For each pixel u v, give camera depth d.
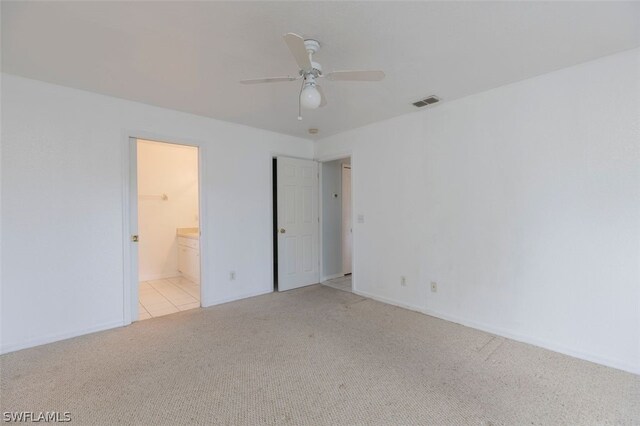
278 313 3.46
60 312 2.76
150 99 3.10
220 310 3.57
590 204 2.34
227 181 3.88
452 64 2.38
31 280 2.62
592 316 2.34
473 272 3.02
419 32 1.95
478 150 2.96
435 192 3.32
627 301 2.20
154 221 5.23
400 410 1.80
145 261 5.15
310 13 1.76
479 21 1.84
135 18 1.80
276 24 1.87
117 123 3.06
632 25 1.88
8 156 2.53
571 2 1.67
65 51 2.17
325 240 5.05
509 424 1.67
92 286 2.92
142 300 3.99
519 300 2.71
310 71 2.00
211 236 3.74
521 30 1.93
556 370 2.21
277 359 2.41
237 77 2.59
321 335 2.86
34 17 1.77
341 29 1.92
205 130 3.67
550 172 2.53
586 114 2.35
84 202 2.88
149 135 3.25
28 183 2.61
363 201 4.11
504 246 2.80
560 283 2.49
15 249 2.55
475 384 2.05
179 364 2.33
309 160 4.76
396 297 3.73
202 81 2.67
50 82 2.69
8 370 2.23
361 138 4.12
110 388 2.02
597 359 2.31
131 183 3.18
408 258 3.59
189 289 4.55
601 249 2.29
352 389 2.01
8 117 2.53
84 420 1.72
